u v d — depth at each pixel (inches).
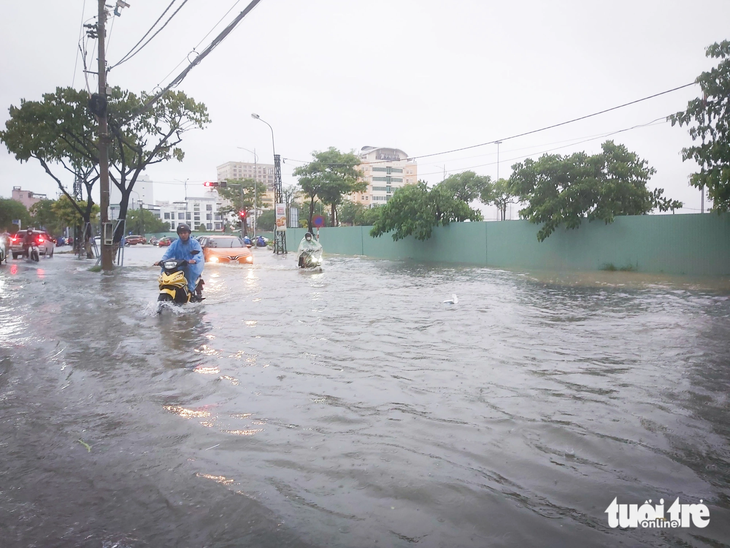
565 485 109.1
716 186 558.3
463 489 106.8
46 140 873.5
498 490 106.9
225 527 93.9
